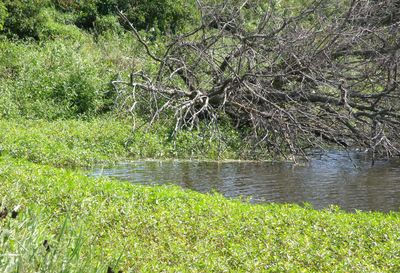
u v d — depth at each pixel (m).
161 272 8.34
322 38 18.59
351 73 19.92
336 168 17.66
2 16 25.95
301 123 17.80
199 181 15.66
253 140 18.77
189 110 18.14
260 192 14.92
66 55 23.09
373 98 18.00
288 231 10.57
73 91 21.16
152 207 11.20
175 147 17.59
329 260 9.38
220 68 19.70
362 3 19.11
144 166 16.91
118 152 17.67
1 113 19.92
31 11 27.36
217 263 8.84
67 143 17.62
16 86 21.53
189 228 10.29
